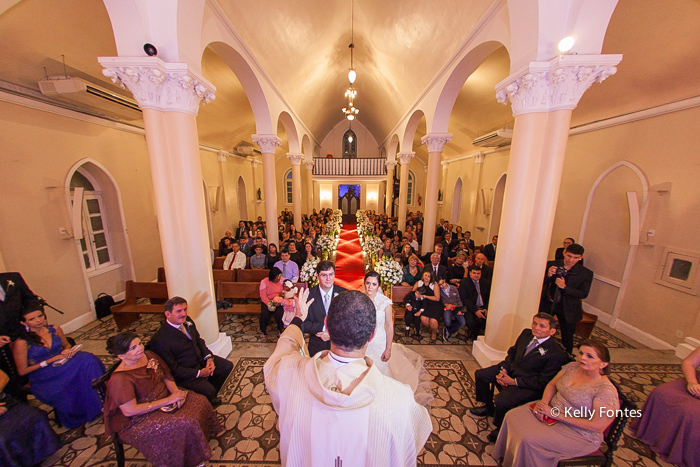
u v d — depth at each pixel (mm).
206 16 3742
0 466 2303
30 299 3352
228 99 7957
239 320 5371
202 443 2414
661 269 4457
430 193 7316
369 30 7984
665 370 3924
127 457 2639
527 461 2211
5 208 4051
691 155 4059
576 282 3943
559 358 2586
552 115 3092
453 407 3260
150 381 2432
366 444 1004
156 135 3215
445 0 4723
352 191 21469
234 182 12672
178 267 3555
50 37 3754
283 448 1098
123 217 6195
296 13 5840
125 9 2867
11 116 4105
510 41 3352
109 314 5496
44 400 2838
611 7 2756
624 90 4668
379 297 2729
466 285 4680
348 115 9688
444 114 6527
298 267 6402
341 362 1112
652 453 2709
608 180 5336
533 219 3338
